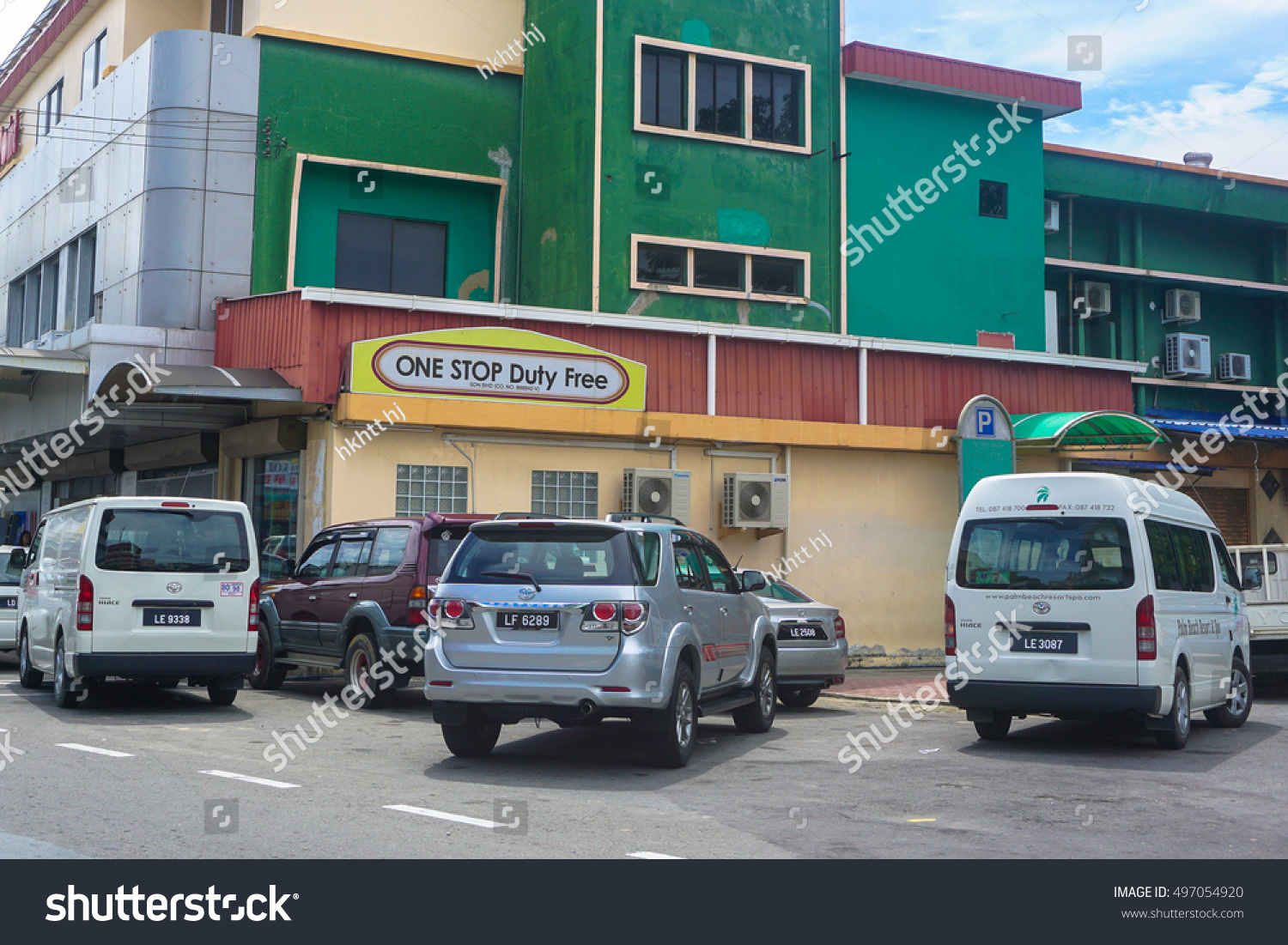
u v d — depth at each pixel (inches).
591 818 290.7
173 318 767.1
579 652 352.2
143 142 796.0
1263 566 615.2
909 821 294.5
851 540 779.4
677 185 834.2
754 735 459.8
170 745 396.5
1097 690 408.8
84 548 470.6
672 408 733.3
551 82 852.6
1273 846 273.1
